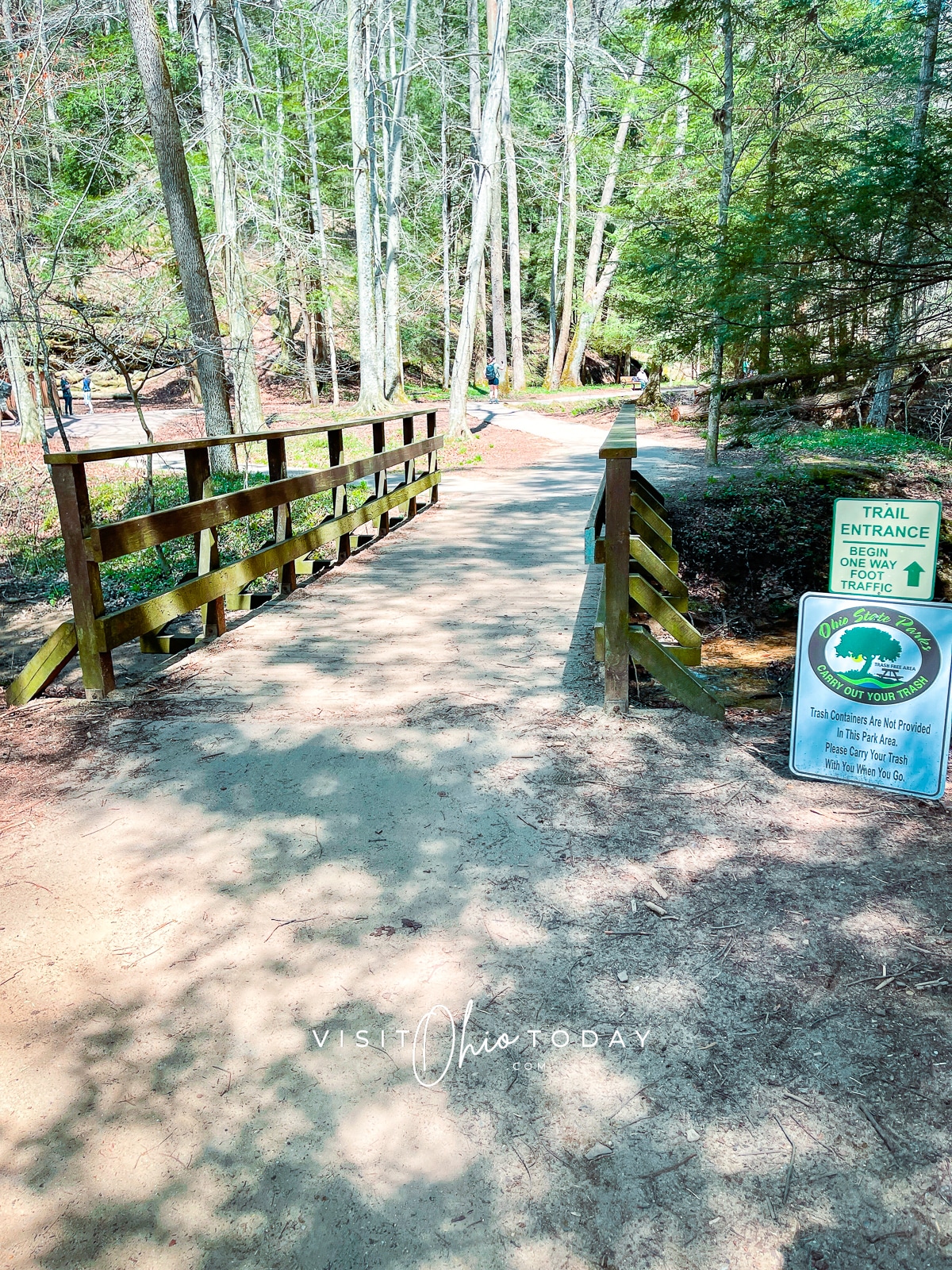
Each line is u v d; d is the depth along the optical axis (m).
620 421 6.89
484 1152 2.22
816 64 13.26
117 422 27.89
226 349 16.08
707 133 21.97
